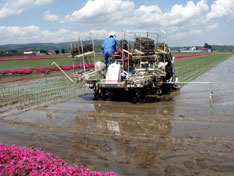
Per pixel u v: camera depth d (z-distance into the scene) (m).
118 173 4.53
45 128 7.19
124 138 6.15
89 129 6.95
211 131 6.39
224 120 7.27
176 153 5.19
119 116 8.15
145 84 9.78
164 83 11.81
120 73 9.45
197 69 24.45
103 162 4.96
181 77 17.84
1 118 8.40
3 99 11.65
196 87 13.45
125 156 5.17
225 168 4.53
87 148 5.66
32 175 4.00
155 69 10.50
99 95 10.92
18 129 7.20
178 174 4.41
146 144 5.71
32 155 4.82
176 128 6.73
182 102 9.86
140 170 4.60
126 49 9.90
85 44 10.20
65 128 7.11
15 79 19.33
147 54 10.49
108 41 10.12
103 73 10.66
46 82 17.47
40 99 11.45
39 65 34.53
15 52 135.75
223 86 13.40
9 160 4.62
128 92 10.67
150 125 7.09
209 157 4.95
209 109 8.59
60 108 9.56
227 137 5.93
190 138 5.95
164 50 10.85
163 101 10.20
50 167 4.27
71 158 5.19
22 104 10.52
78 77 10.27
